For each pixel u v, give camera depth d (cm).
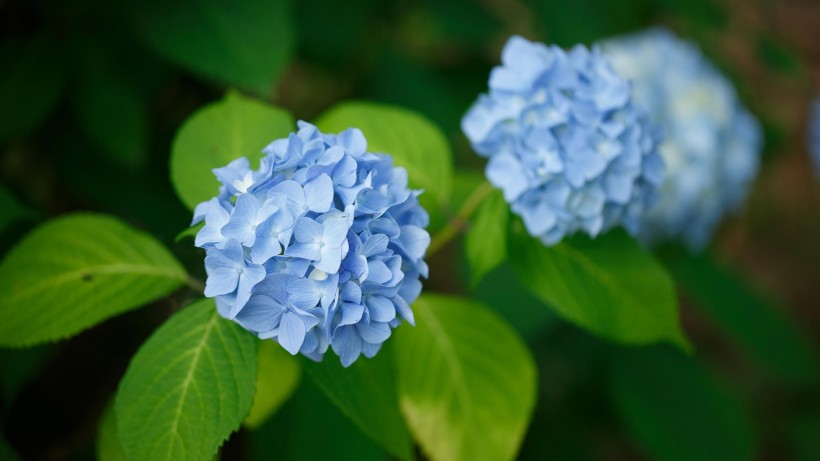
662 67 143
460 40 161
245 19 120
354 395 101
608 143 108
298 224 93
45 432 131
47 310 104
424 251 98
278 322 96
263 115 108
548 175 108
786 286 218
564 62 109
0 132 121
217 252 94
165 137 134
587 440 149
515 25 166
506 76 110
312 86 173
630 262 112
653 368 138
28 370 115
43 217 121
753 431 136
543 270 111
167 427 97
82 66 125
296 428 119
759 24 201
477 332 113
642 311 112
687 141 139
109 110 124
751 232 214
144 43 129
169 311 111
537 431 144
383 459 118
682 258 143
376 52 154
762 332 142
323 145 98
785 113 224
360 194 96
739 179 144
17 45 124
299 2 145
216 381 98
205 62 118
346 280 94
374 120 116
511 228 111
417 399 111
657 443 135
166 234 127
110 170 129
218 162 106
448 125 150
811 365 142
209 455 96
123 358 132
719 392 137
